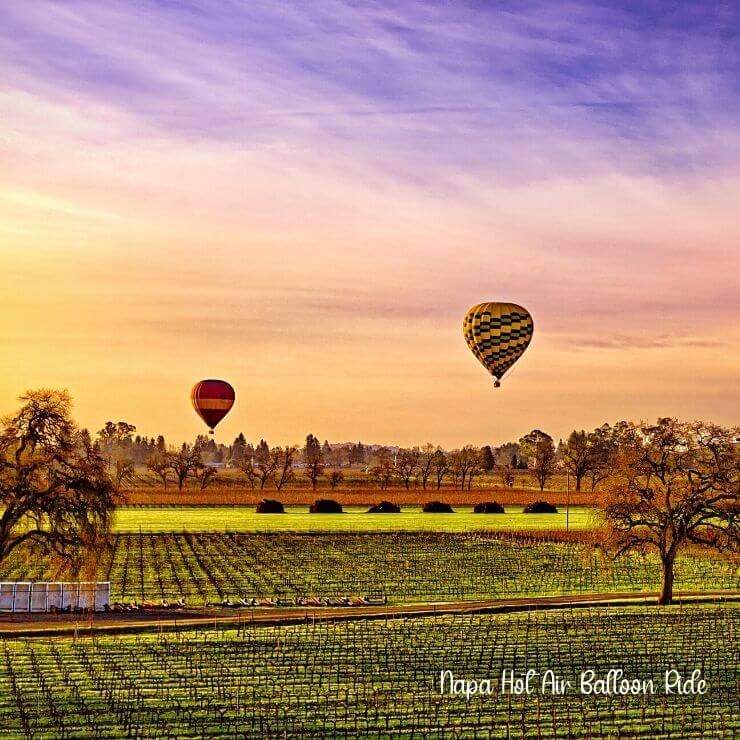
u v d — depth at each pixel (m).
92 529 70.94
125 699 50.75
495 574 98.75
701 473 79.19
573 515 175.75
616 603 81.12
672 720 48.56
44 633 68.12
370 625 70.06
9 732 45.69
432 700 51.56
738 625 69.56
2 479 69.38
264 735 45.84
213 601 82.56
